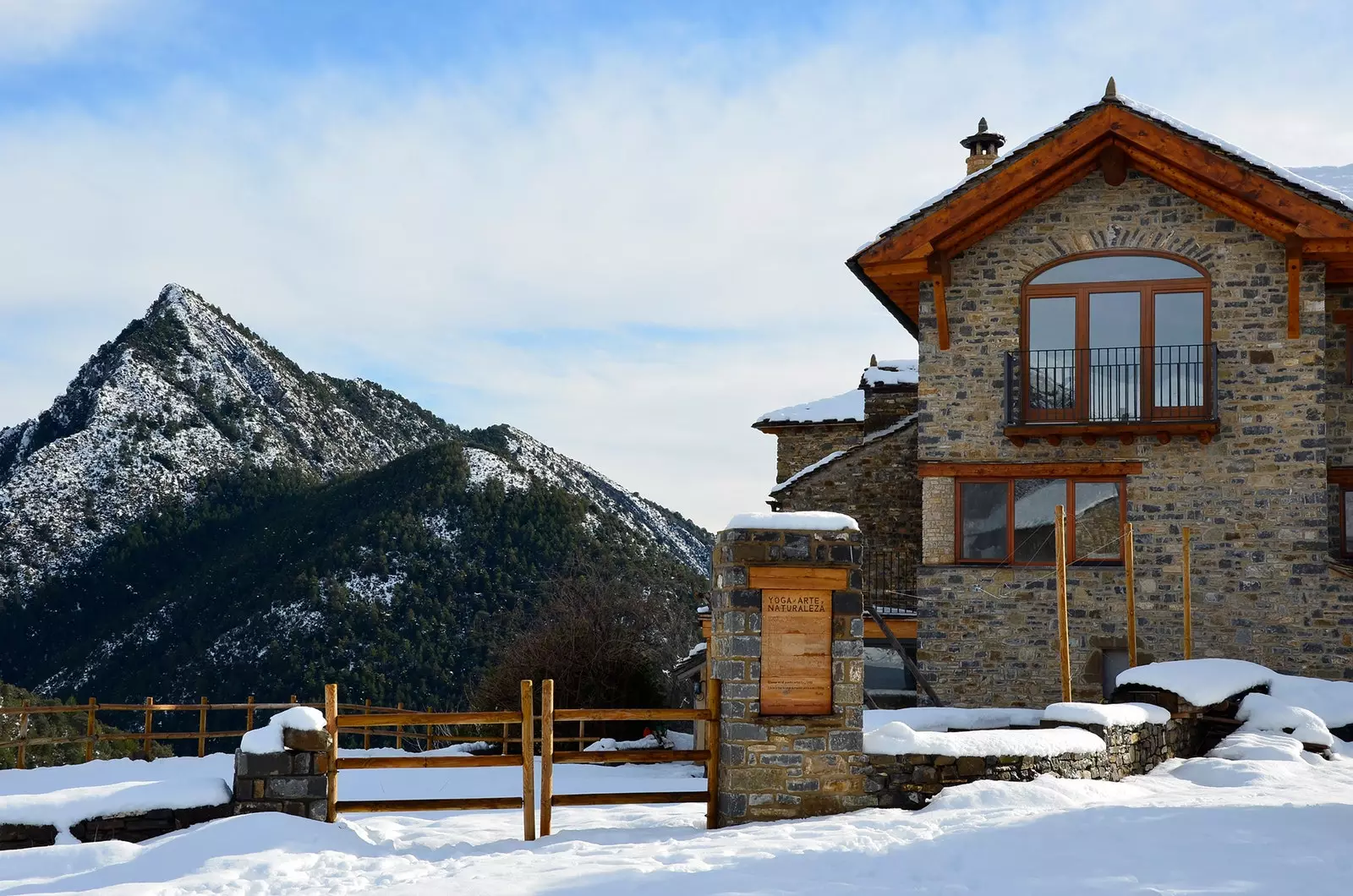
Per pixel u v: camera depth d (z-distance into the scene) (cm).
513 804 1159
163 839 1117
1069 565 2123
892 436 2739
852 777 1216
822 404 3156
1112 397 2123
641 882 902
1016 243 2177
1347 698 1731
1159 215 2117
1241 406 2069
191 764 1822
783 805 1202
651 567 7988
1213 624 2052
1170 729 1609
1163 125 2031
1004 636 2138
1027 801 1170
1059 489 2152
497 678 3134
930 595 2169
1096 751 1357
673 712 1214
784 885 878
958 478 2188
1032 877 867
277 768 1158
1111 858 910
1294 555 2028
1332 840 952
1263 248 2073
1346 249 1998
